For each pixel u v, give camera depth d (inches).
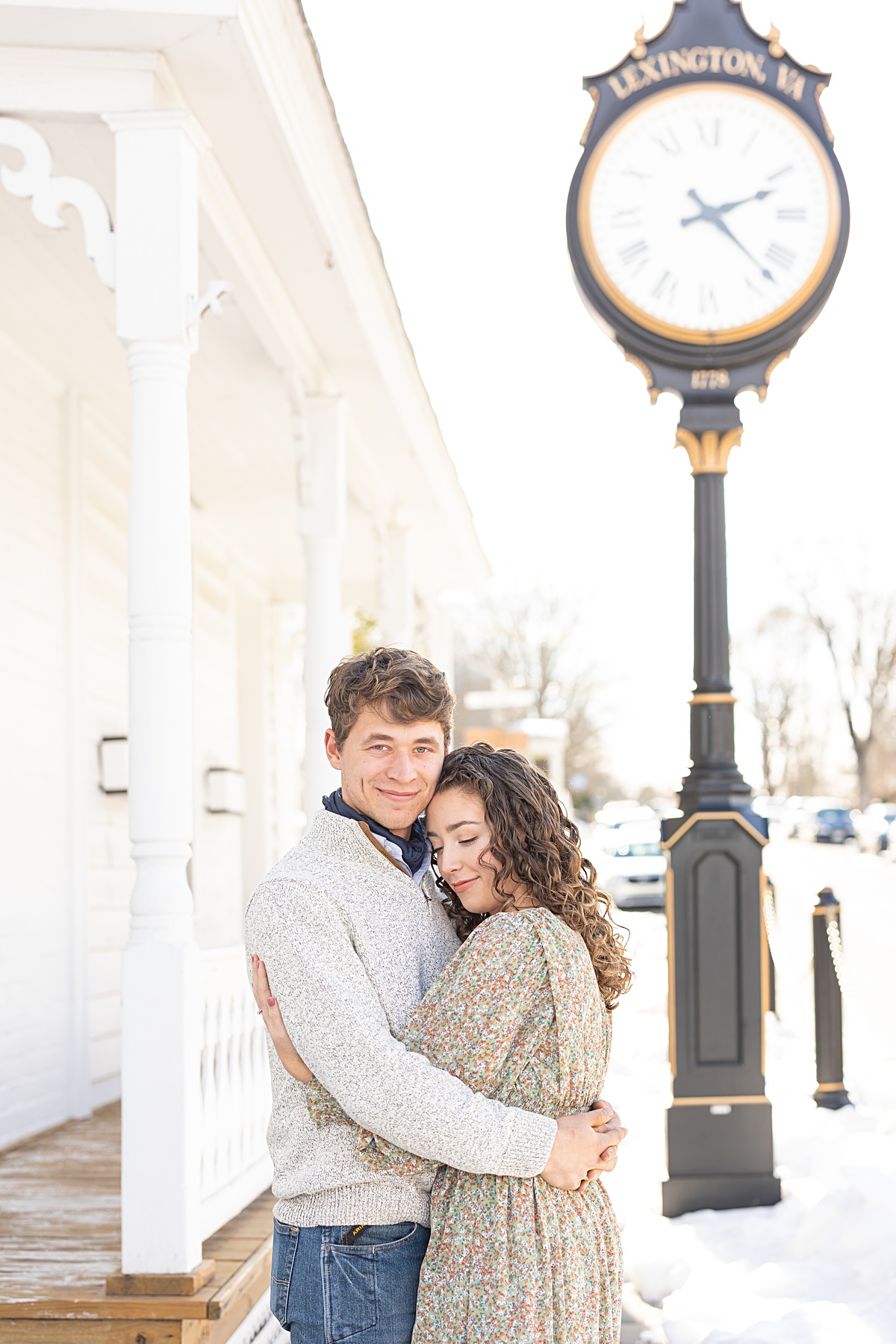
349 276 207.9
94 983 258.5
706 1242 172.6
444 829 86.7
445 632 530.0
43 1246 153.2
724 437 196.7
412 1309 81.9
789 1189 187.6
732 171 193.3
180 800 138.6
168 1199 134.5
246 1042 179.3
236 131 159.5
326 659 241.1
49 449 246.7
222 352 229.5
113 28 138.1
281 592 506.0
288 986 79.7
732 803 191.2
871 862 1210.0
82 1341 132.1
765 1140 186.4
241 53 142.4
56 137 156.3
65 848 247.0
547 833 85.4
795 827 1785.2
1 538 223.1
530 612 1710.1
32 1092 227.3
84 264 197.5
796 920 592.7
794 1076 264.2
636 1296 162.7
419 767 86.2
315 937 80.4
